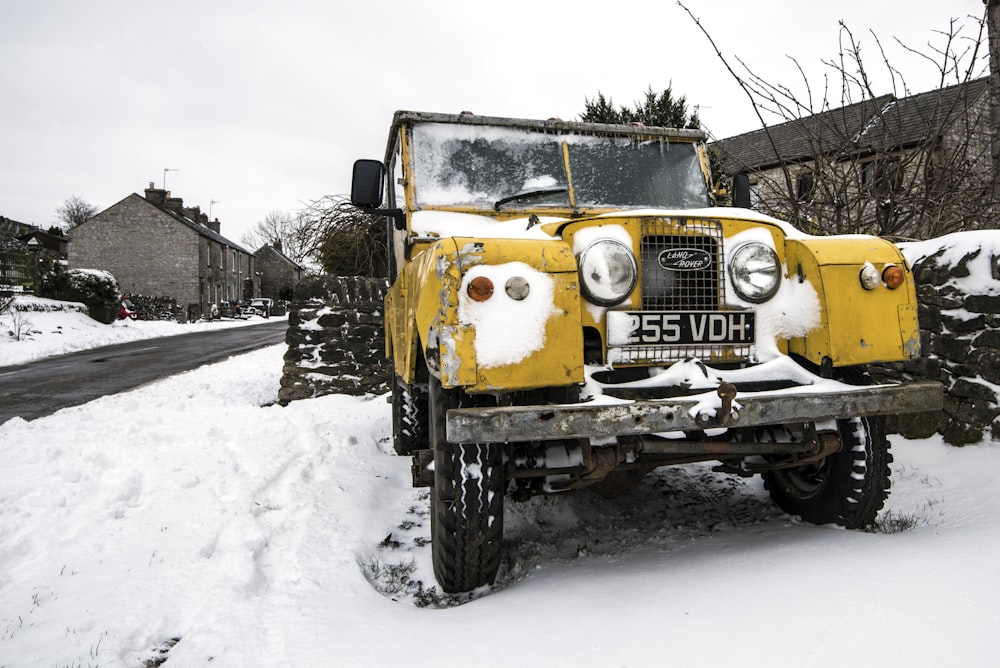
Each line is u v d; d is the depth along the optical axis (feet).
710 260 9.02
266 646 7.17
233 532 10.93
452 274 7.55
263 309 152.35
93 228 138.72
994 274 13.05
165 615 8.29
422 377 10.44
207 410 20.75
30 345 51.90
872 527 9.80
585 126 12.95
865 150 19.39
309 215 34.99
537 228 8.97
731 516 11.86
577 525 11.87
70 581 9.17
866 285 8.70
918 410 8.37
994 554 7.43
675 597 7.38
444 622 7.53
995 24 18.47
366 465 15.46
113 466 14.99
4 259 79.20
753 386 8.46
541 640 6.63
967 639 5.55
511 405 8.13
